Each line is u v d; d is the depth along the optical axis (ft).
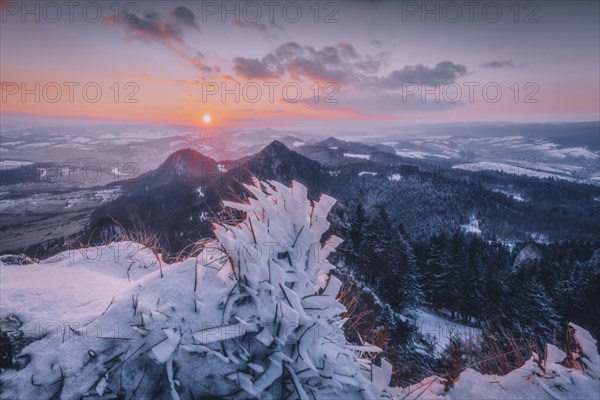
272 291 5.40
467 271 115.44
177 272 6.25
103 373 4.76
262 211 6.59
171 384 4.52
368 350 6.45
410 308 104.32
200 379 4.73
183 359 4.81
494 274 133.18
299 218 6.41
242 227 6.30
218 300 5.52
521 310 77.71
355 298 8.84
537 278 114.01
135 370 4.81
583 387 7.29
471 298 109.91
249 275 5.54
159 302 5.58
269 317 5.22
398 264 107.04
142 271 9.07
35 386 4.59
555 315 74.18
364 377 5.73
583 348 8.39
